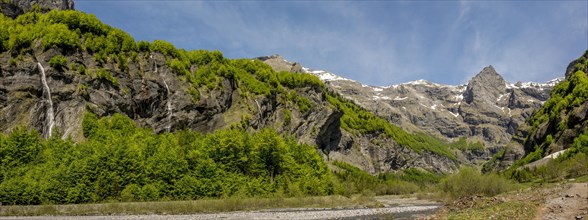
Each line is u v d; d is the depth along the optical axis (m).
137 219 51.56
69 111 118.62
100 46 136.38
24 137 94.88
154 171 83.00
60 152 91.31
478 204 43.66
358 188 130.62
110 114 125.62
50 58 124.00
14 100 114.62
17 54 122.94
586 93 192.62
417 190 145.88
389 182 153.88
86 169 77.81
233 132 106.94
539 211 33.59
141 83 139.50
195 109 147.00
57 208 61.88
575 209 32.44
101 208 61.78
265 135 104.50
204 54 174.00
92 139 107.12
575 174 100.31
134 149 86.25
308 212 61.50
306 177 105.38
